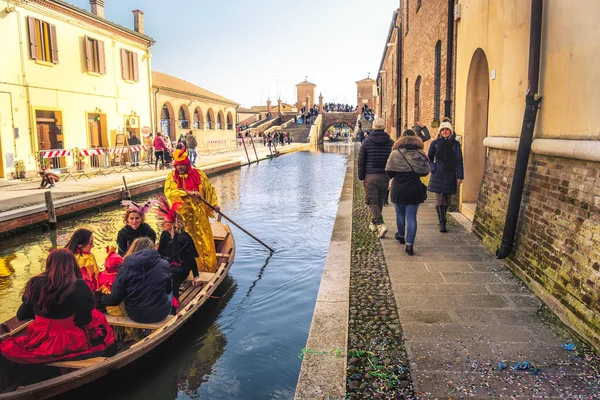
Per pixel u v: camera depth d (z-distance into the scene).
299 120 61.44
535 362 3.58
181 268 5.69
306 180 20.48
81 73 20.95
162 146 21.47
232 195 15.94
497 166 6.62
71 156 20.27
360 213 9.95
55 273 3.84
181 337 5.11
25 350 3.86
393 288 5.20
